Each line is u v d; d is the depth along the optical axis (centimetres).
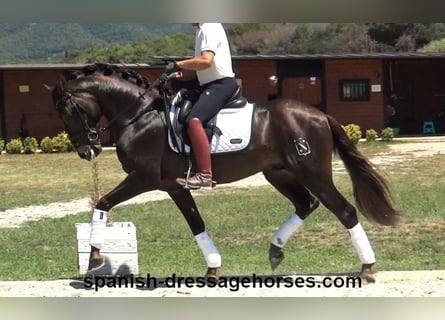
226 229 1255
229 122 736
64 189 1936
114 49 6384
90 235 774
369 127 3428
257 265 952
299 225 794
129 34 12306
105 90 741
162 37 6688
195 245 1130
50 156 2927
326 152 746
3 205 1662
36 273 916
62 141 3097
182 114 728
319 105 3422
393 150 2717
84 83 744
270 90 3403
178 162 734
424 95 3694
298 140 736
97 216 732
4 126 3344
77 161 2684
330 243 1113
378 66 3416
